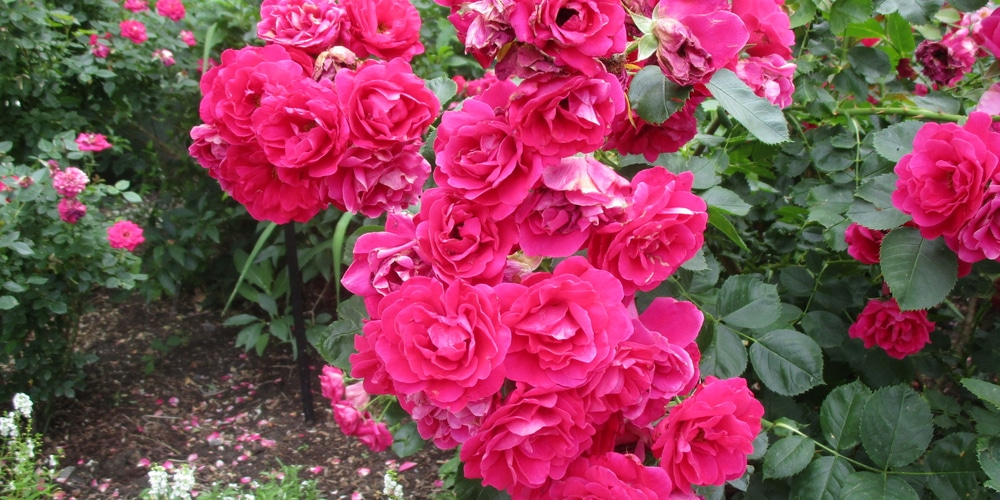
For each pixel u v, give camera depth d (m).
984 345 1.06
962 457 0.79
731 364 0.78
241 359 1.93
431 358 0.56
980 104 0.87
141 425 1.67
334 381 1.05
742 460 0.62
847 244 0.94
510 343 0.57
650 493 0.60
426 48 1.93
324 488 1.49
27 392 1.59
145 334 2.01
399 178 0.70
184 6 1.96
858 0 0.90
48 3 1.81
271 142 0.69
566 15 0.57
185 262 1.93
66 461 1.54
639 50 0.61
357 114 0.67
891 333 0.97
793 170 1.03
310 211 0.73
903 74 1.08
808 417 0.99
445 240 0.59
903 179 0.71
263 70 0.71
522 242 0.61
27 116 1.72
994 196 0.67
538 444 0.60
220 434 1.65
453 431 0.62
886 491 0.76
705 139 0.98
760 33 0.76
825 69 1.01
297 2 0.77
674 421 0.62
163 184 2.06
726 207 0.82
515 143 0.59
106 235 1.53
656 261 0.61
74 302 1.61
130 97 1.88
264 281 1.90
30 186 1.41
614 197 0.60
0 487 1.39
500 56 0.58
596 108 0.58
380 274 0.61
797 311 0.99
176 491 1.23
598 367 0.58
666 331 0.65
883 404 0.79
